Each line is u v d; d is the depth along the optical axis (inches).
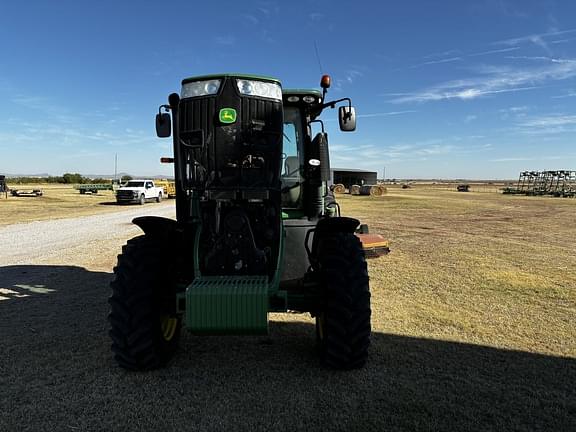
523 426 126.1
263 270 152.3
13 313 228.1
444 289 278.1
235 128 150.0
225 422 127.0
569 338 193.9
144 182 1417.3
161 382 150.9
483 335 197.3
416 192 2223.2
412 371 159.9
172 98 163.8
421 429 124.1
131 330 150.3
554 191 1870.1
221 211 155.9
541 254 407.2
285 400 139.0
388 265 354.0
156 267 155.3
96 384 149.3
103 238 528.4
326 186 200.4
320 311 163.2
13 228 634.2
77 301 251.1
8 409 133.6
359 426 125.3
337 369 158.7
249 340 191.3
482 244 470.3
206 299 135.8
